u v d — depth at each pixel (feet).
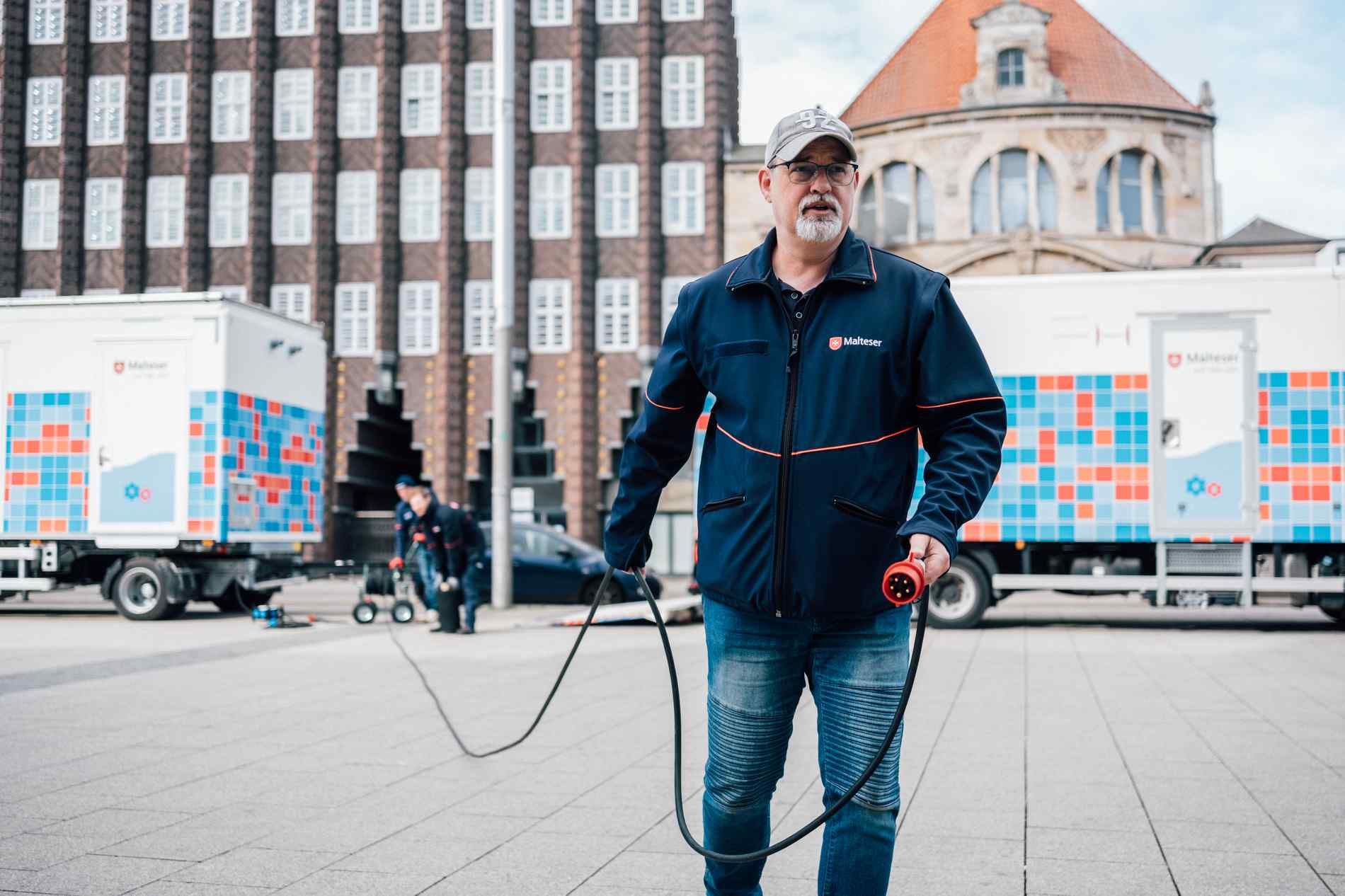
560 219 117.91
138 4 121.70
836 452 9.39
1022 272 111.96
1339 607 50.14
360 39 120.78
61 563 56.13
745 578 9.63
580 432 115.44
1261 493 47.11
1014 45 115.44
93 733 24.18
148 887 13.83
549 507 118.01
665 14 118.62
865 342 9.43
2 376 55.83
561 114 118.52
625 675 33.83
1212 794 18.71
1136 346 47.88
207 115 121.29
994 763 21.18
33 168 121.90
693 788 19.20
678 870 14.61
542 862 14.96
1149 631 48.93
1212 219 114.01
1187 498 47.39
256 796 18.61
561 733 24.36
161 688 31.01
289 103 120.98
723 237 116.78
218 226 120.88
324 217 119.14
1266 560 47.78
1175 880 14.17
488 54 119.75
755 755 10.02
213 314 54.39
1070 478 47.96
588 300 116.57
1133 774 20.21
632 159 117.70
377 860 15.02
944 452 9.39
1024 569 48.91
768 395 9.62
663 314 116.67
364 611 54.19
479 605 63.72
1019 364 48.39
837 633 9.66
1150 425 47.65
